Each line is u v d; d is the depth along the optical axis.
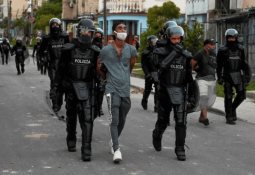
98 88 10.01
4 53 43.88
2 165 9.63
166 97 10.23
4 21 115.19
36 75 31.86
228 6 35.84
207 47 13.89
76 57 9.97
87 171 9.23
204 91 13.79
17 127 13.52
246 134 13.15
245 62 14.42
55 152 10.65
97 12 54.41
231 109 14.62
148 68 15.14
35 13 83.88
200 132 13.28
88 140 9.91
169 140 12.02
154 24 36.47
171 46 10.08
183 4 49.41
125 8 49.16
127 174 9.05
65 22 65.50
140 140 12.03
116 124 9.81
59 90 10.47
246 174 9.23
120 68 9.76
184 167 9.59
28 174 9.03
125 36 9.72
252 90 21.45
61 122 14.27
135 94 22.47
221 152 10.97
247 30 27.98
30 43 74.62
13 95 20.95
